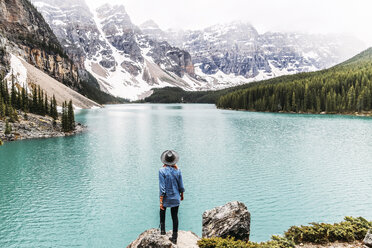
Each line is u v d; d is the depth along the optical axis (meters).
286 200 24.92
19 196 25.58
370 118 113.38
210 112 164.38
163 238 8.71
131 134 67.25
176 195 9.34
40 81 146.00
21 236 18.52
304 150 47.16
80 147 50.41
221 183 29.66
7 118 61.91
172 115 136.62
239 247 9.91
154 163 38.66
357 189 27.80
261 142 55.62
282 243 11.45
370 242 11.28
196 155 43.53
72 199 25.08
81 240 18.16
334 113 140.50
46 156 42.66
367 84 139.00
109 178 31.48
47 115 81.12
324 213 22.23
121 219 21.22
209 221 12.13
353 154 44.19
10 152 45.41
